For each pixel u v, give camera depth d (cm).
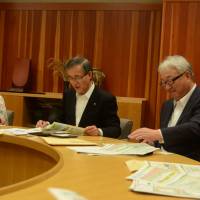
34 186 107
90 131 231
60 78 476
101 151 172
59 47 477
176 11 372
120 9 452
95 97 275
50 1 479
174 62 231
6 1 496
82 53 468
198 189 112
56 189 103
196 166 146
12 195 97
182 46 371
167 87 234
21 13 492
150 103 444
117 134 257
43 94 438
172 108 246
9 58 499
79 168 136
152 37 442
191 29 369
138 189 108
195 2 367
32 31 488
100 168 138
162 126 247
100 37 461
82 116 274
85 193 104
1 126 255
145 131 206
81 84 271
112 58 457
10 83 500
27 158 201
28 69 479
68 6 472
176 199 103
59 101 439
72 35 472
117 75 455
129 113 404
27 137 205
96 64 463
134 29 448
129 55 451
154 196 105
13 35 496
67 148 178
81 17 468
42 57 485
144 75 446
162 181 119
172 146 215
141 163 146
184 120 228
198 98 228
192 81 235
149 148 182
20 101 435
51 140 196
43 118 447
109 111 271
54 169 130
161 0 436
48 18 482
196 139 216
